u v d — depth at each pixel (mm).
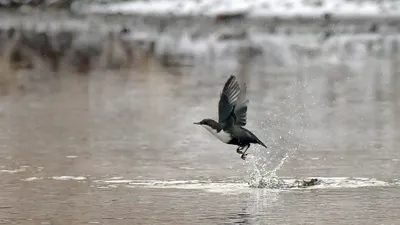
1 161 15414
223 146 17031
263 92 25375
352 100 23906
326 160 15508
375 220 11031
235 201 12180
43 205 12039
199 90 26141
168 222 11023
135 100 23984
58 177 14008
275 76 29781
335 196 12516
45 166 14969
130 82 28469
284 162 15336
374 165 14961
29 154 16109
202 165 15078
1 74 30719
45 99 24281
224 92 11539
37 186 13328
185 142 17484
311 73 30984
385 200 12195
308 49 40000
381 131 18750
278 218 11172
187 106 22719
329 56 37375
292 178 13906
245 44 42281
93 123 19969
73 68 33031
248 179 13844
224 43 43094
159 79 29281
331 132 18641
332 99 24109
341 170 14539
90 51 39062
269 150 16531
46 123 19938
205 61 35312
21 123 19969
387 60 35781
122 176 14102
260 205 11953
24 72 31500
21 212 11633
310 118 20672
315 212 11477
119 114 21375
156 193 12773
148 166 14953
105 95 25109
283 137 17984
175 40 44688
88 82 28500
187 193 12781
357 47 41156
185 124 19797
